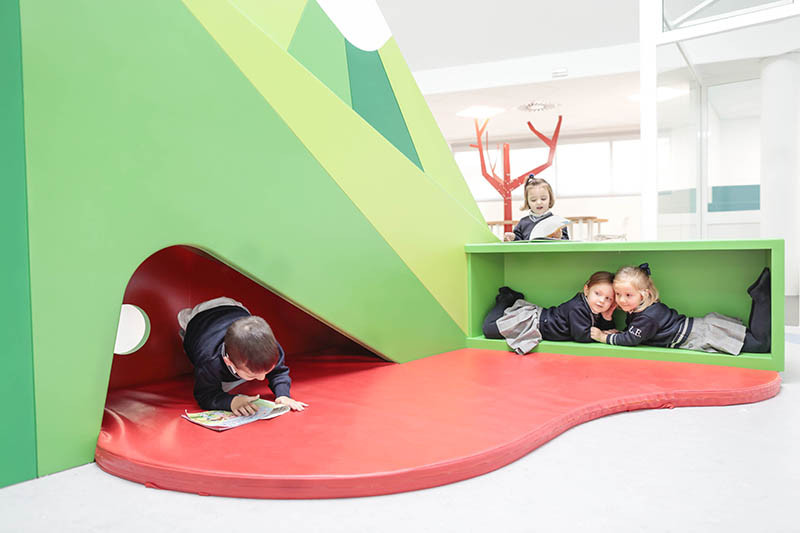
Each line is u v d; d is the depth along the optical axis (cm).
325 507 113
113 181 148
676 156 382
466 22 688
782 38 366
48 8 136
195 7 170
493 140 1046
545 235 301
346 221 222
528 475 128
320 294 210
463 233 295
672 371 223
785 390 211
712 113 391
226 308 196
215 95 174
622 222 984
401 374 222
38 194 135
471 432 145
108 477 133
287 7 229
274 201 192
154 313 217
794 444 148
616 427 165
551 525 104
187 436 145
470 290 294
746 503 112
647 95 375
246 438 143
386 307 241
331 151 216
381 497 117
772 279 227
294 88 201
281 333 265
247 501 117
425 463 123
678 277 271
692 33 374
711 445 147
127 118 151
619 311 282
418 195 262
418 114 290
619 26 647
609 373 220
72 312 141
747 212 389
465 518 107
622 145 978
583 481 124
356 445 136
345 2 259
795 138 373
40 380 135
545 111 849
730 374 216
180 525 106
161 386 206
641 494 117
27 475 132
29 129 133
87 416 144
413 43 716
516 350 271
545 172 1025
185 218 165
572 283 300
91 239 144
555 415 161
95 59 145
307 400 182
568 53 675
